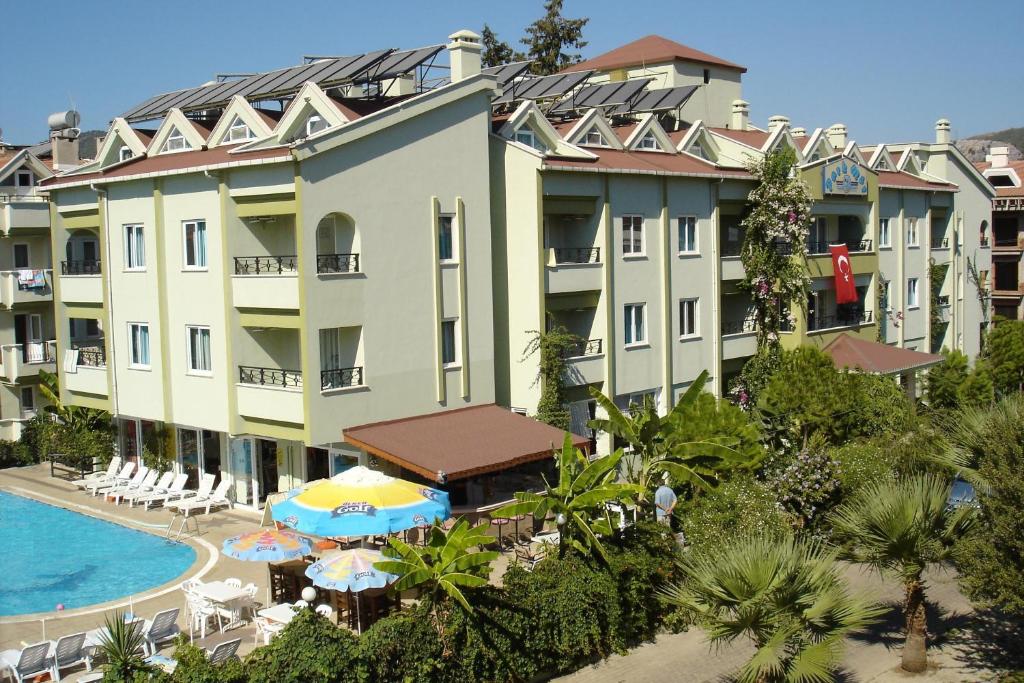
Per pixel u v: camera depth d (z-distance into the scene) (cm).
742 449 2898
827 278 4734
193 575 2673
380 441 2972
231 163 3009
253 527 3083
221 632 2252
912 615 2198
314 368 2936
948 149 5869
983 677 2172
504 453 2978
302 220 2886
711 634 1816
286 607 2206
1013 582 1919
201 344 3278
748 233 4406
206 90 3819
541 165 3434
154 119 3762
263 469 3325
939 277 5850
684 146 4281
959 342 6038
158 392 3453
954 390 4425
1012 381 4897
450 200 3278
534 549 2733
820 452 2973
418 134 3162
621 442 3859
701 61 5497
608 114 4434
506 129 3541
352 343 3089
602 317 3750
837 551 1928
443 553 1947
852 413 3303
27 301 4266
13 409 4359
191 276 3259
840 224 5125
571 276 3619
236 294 3109
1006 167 7469
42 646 1967
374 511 2302
